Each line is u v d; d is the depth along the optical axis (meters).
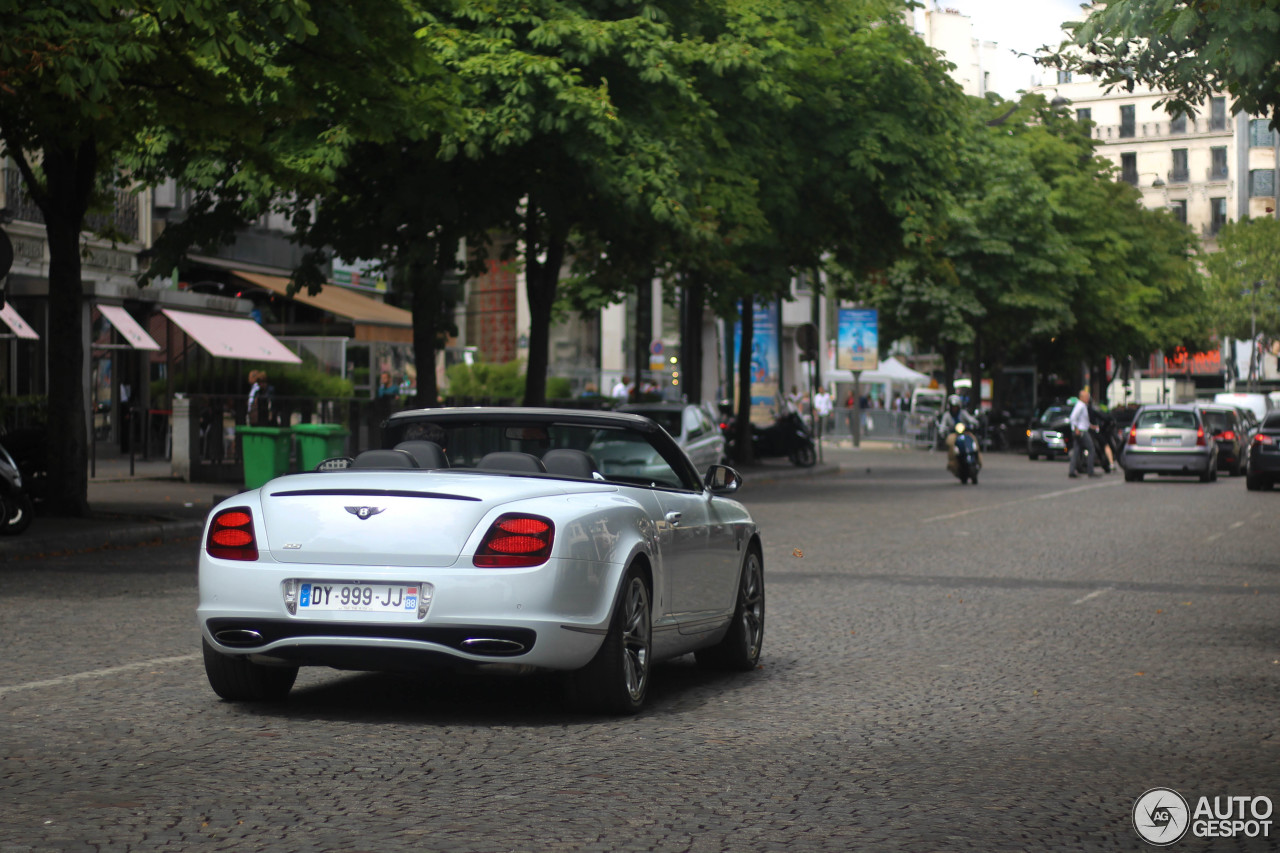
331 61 18.50
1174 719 8.39
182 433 28.38
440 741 7.57
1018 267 54.94
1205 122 102.12
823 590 14.72
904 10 33.22
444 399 37.72
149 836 5.70
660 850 5.59
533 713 8.38
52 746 7.34
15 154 19.69
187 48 17.25
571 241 30.52
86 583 14.54
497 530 7.71
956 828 5.96
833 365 80.31
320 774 6.79
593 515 8.02
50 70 15.13
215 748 7.33
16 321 31.12
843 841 5.74
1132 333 67.75
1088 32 13.47
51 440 20.11
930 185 32.28
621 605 8.11
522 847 5.60
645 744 7.56
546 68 22.72
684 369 38.41
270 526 7.92
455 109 19.88
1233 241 97.75
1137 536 21.55
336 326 40.47
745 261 33.44
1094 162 62.47
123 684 9.11
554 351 61.66
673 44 24.97
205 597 7.99
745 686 9.45
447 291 26.52
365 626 7.70
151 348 33.72
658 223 25.42
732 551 9.80
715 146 28.11
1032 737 7.86
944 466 46.84
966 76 94.44
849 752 7.44
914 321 56.41
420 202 23.84
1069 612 13.23
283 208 25.41
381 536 7.75
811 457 43.41
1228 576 16.36
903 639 11.55
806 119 31.55
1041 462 52.59
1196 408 38.78
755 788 6.62
